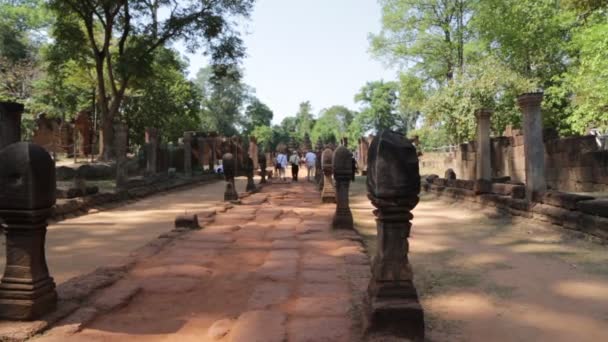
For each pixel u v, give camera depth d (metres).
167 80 35.44
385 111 69.12
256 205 13.09
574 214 7.49
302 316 3.77
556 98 23.44
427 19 31.25
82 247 7.20
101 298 4.27
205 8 24.36
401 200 3.38
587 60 17.52
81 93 34.72
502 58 26.62
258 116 85.50
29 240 3.62
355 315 3.76
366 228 9.09
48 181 3.70
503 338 3.42
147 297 4.51
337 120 93.69
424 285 4.88
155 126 34.34
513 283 4.89
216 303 4.34
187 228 8.35
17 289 3.56
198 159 32.12
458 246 7.05
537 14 24.14
